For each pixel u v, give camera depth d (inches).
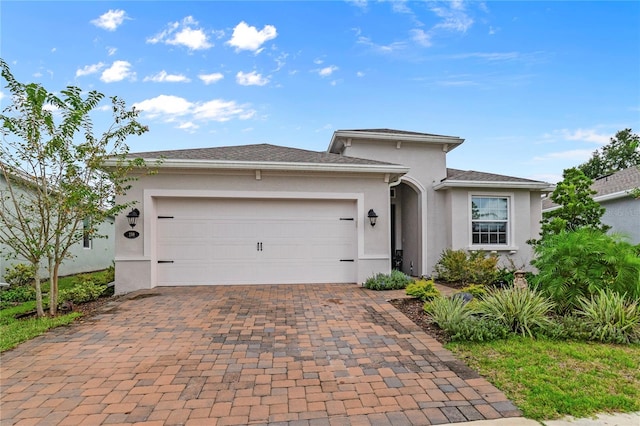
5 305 326.6
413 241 504.7
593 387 137.3
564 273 246.2
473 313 223.3
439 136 477.7
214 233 369.7
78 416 119.0
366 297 311.9
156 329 219.0
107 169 308.7
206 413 121.0
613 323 199.0
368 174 382.3
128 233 346.6
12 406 125.8
